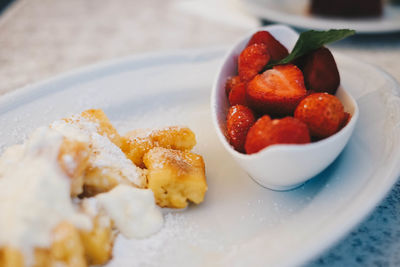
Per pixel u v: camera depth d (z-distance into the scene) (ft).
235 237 1.09
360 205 1.02
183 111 1.49
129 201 1.10
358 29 1.89
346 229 0.98
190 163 1.22
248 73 1.29
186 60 1.66
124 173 1.15
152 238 1.10
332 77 1.25
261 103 1.20
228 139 1.22
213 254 1.06
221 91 1.33
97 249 1.03
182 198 1.16
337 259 1.01
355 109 1.18
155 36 2.15
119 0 2.88
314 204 1.09
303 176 1.12
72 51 1.97
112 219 1.09
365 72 1.46
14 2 2.93
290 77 1.21
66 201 1.02
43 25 2.37
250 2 2.21
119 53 1.93
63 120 1.22
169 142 1.29
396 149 1.14
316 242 0.97
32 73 1.76
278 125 1.07
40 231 0.98
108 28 2.31
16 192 1.00
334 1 2.11
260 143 1.08
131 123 1.45
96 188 1.14
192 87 1.54
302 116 1.12
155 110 1.49
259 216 1.13
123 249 1.07
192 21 2.38
